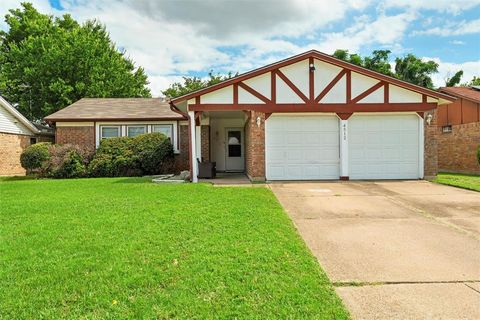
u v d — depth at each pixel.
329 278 3.22
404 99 11.16
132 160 14.16
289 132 11.26
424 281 3.17
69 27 30.22
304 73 11.08
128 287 2.95
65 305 2.65
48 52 24.53
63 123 15.73
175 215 5.73
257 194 8.11
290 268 3.37
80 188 9.68
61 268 3.38
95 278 3.13
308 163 11.34
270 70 10.99
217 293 2.82
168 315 2.48
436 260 3.72
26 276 3.21
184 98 10.88
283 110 11.05
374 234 4.76
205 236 4.45
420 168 11.31
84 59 25.25
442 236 4.64
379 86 11.12
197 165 12.28
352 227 5.16
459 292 2.93
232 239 4.31
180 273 3.23
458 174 14.50
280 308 2.58
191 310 2.55
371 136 11.34
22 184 11.04
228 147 16.81
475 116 14.72
